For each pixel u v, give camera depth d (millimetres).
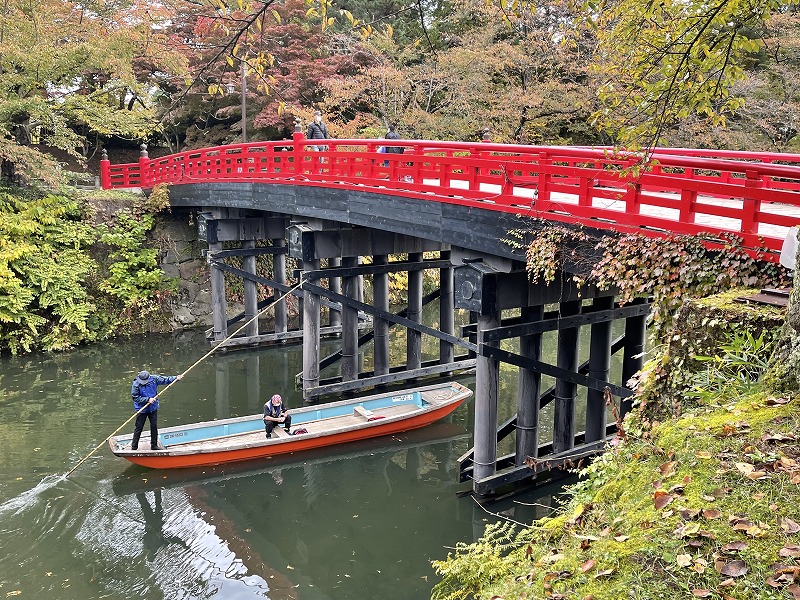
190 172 19547
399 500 10781
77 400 14656
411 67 23797
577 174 7832
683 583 2814
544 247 8180
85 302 19156
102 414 13789
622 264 7121
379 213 11641
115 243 20172
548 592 3100
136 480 10969
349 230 14258
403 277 25734
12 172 20484
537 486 10586
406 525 10023
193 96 26672
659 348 6602
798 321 4207
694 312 5328
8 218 18359
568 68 20516
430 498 10812
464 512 10102
